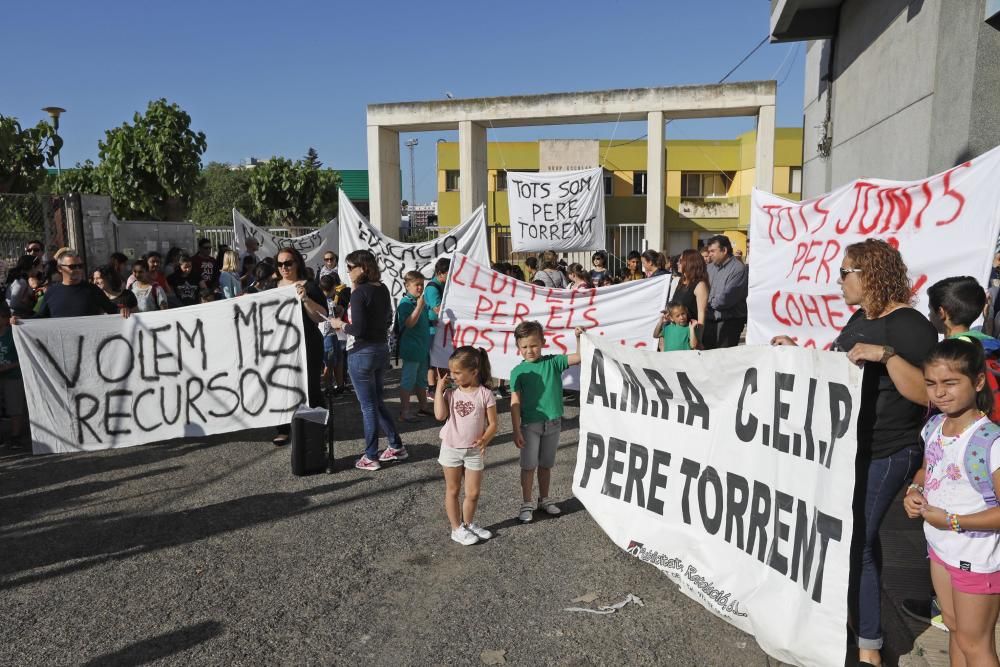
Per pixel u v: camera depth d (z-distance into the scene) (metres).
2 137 13.91
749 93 17.25
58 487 6.17
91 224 12.96
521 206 14.21
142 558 4.75
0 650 3.67
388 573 4.52
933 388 2.77
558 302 8.03
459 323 8.23
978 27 6.49
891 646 3.57
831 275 5.57
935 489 2.84
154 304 9.28
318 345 7.24
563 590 4.29
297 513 5.53
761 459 3.77
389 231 19.94
